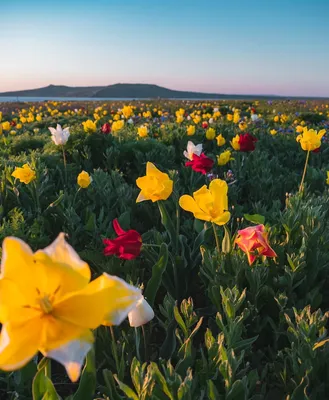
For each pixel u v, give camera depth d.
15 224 3.32
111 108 38.81
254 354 2.43
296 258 2.63
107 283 0.96
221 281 2.56
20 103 52.41
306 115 17.94
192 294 3.17
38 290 0.95
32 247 3.30
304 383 1.83
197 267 3.19
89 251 3.11
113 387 1.77
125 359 2.23
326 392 2.01
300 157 7.59
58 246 0.96
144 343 2.34
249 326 2.54
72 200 4.36
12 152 7.85
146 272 3.32
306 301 2.65
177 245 3.02
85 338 0.92
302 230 2.94
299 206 3.39
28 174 4.10
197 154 4.64
